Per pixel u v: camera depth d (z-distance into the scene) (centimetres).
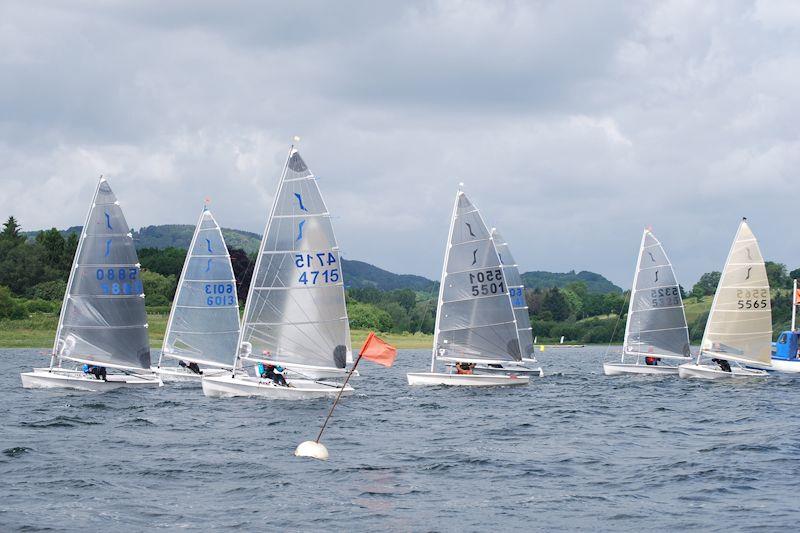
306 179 8731
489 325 10506
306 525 3919
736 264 11881
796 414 8100
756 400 9475
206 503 4300
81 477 4825
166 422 7069
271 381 8894
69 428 6669
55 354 9375
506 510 4231
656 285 13012
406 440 6350
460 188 10488
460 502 4388
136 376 9781
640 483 4859
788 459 5544
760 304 11825
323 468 5197
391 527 3906
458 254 10494
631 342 13200
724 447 6019
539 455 5741
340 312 8812
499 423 7381
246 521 3972
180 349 10975
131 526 3878
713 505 4350
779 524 3984
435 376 10725
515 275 13938
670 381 12138
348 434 6594
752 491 4659
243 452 5700
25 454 5472
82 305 9312
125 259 9419
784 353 14762
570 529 3919
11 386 10000
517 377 10925
